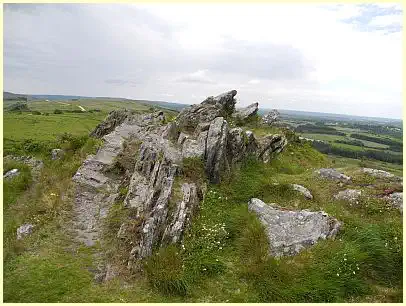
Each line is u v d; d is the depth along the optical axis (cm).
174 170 1866
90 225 1812
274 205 1820
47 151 3216
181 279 1362
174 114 3994
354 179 2084
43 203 2002
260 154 2383
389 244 1549
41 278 1383
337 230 1603
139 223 1653
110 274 1431
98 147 2730
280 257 1494
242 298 1345
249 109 3075
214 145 2033
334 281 1386
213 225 1680
